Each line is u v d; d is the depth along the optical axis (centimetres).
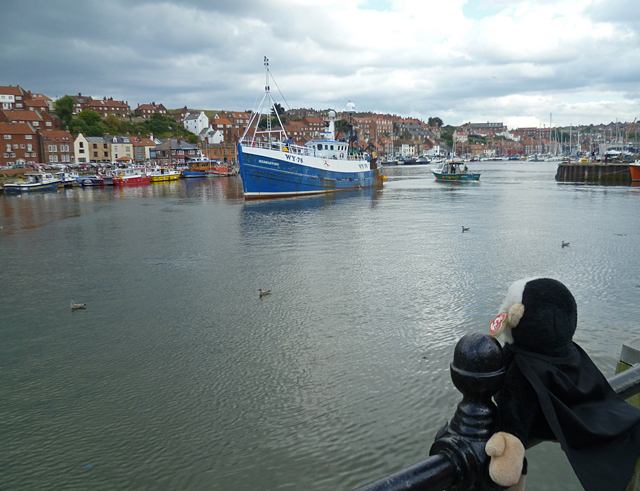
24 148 12100
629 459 199
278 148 6053
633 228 2948
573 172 8169
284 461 793
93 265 2272
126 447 849
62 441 873
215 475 770
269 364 1141
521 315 210
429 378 1040
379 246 2541
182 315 1510
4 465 814
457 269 1975
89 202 5797
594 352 1128
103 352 1250
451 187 7106
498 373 188
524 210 4022
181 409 962
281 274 1983
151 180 9850
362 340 1259
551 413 187
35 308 1633
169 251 2566
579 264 2009
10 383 1095
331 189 6309
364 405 944
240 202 5356
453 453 187
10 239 3102
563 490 691
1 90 14362
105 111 18388
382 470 766
